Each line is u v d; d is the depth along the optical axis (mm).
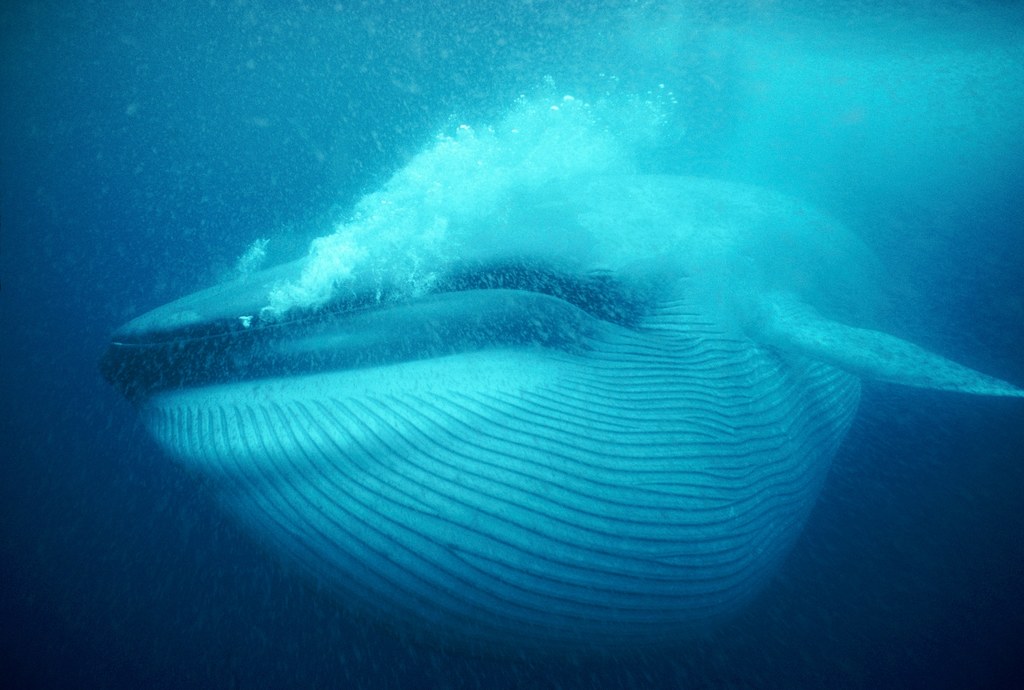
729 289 4961
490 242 4688
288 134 13625
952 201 9641
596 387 4234
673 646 4391
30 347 9367
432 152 6078
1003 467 6340
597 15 15953
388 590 3736
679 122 11469
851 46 14586
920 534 5703
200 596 5629
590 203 5258
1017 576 5215
